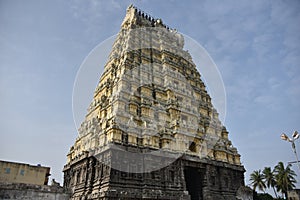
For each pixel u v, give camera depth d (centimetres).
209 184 4969
